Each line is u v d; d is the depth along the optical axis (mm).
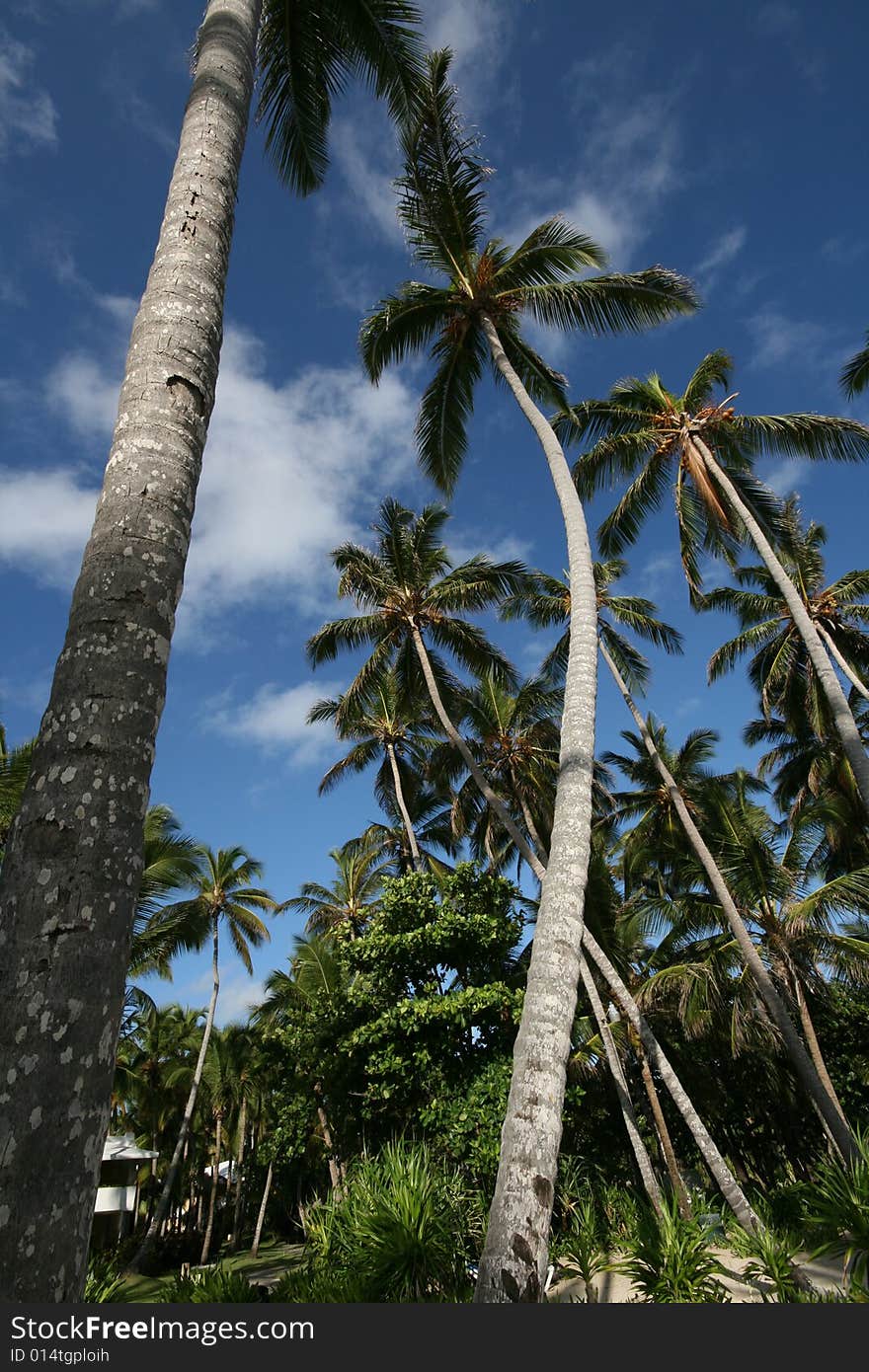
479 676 20906
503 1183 4727
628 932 19469
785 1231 9695
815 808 17547
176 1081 34625
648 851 21953
